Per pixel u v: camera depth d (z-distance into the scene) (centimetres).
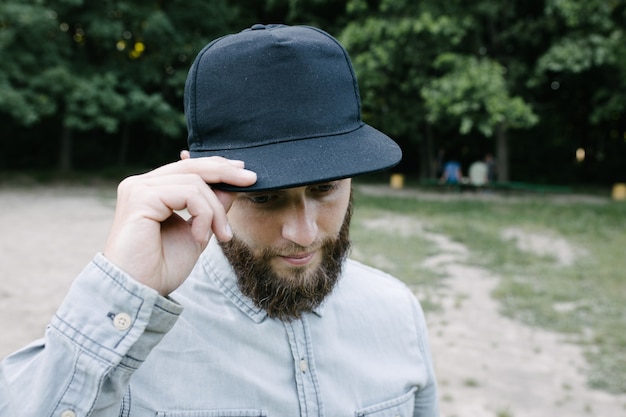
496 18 1630
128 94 1659
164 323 94
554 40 1536
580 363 455
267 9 1809
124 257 92
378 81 1578
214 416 114
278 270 107
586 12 1396
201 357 117
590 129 2306
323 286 111
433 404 145
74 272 650
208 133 102
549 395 402
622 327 534
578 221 1164
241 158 97
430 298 613
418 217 1202
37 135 2227
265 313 120
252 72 99
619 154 2259
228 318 120
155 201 92
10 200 1268
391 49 1529
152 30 1616
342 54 109
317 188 104
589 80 1812
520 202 1487
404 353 137
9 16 1418
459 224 1101
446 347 481
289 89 99
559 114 2180
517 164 2373
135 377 114
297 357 121
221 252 123
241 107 99
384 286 143
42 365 92
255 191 94
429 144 2067
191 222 99
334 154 98
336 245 114
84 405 90
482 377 427
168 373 115
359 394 127
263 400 117
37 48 1539
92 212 1120
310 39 104
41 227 930
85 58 1717
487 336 508
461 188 1866
